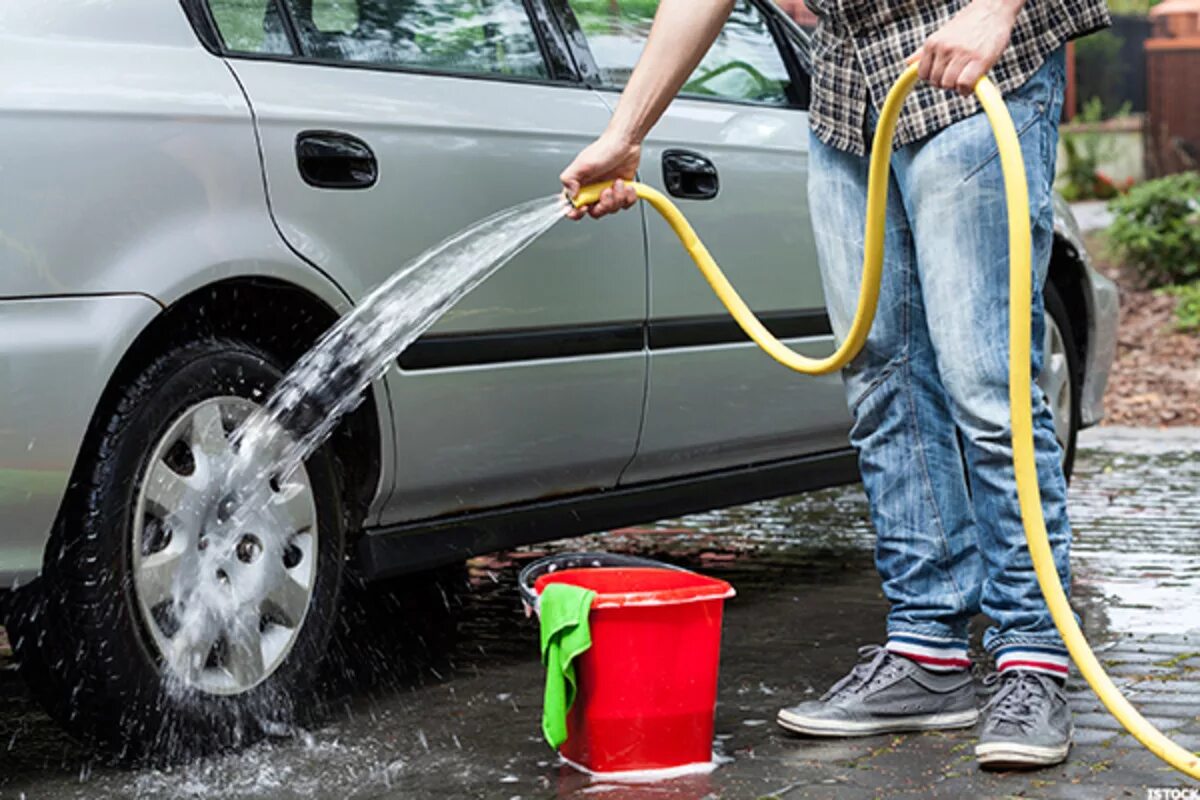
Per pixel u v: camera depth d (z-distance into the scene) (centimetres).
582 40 516
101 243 368
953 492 408
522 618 562
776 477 571
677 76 399
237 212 396
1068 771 369
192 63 398
